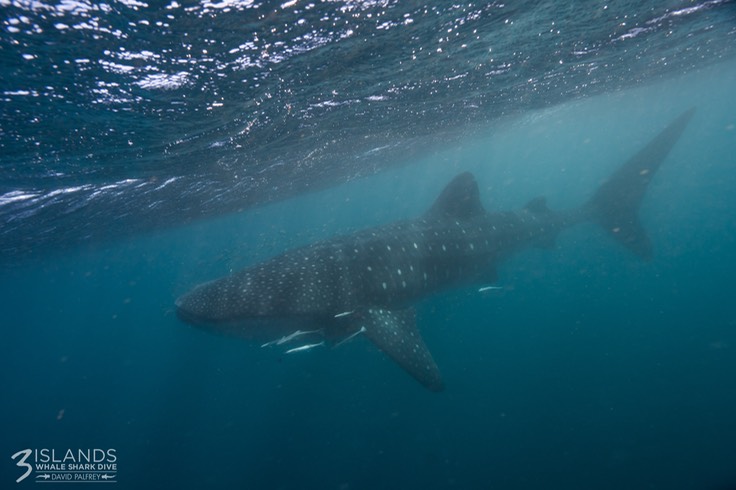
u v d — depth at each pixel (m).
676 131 13.16
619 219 13.57
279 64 7.00
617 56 14.06
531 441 13.55
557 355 20.31
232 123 9.66
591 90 21.41
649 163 13.41
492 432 14.67
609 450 12.09
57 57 5.02
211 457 19.98
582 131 58.44
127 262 54.75
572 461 12.09
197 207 23.33
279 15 5.33
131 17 4.54
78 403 45.50
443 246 9.66
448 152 38.19
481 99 15.39
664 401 13.91
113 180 12.55
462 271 10.09
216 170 14.73
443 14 6.79
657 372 16.02
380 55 7.92
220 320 7.34
